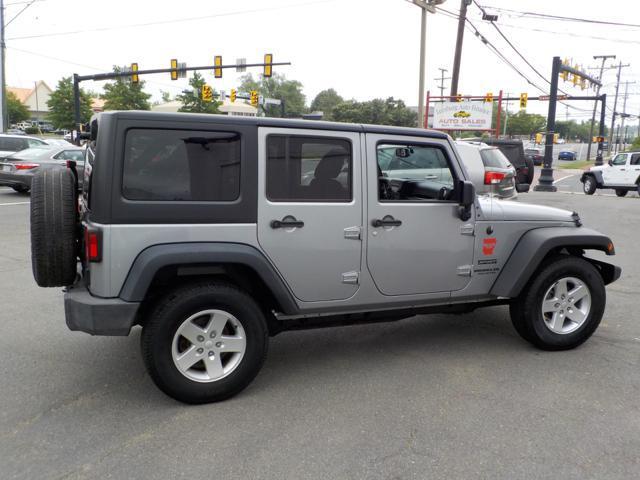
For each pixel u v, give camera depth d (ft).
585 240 15.06
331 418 11.48
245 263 11.81
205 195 11.65
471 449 10.30
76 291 11.81
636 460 9.98
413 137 13.69
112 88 146.92
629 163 67.10
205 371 12.13
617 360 14.80
